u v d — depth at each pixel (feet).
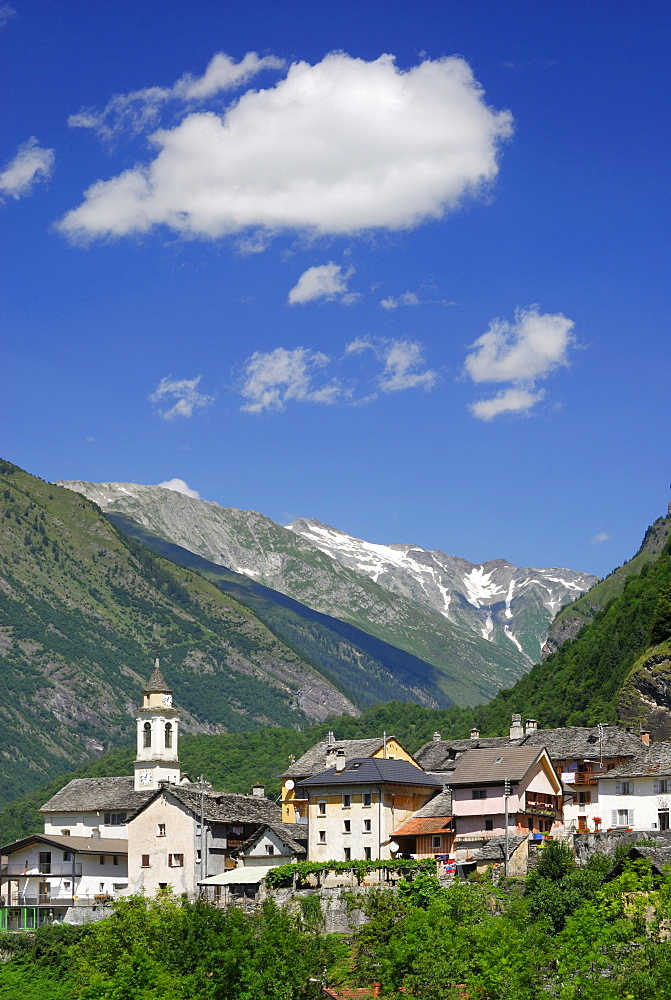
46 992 397.19
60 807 579.07
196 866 493.36
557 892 357.61
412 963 326.85
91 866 530.27
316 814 488.44
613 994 287.48
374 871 444.96
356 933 371.35
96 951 375.86
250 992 315.58
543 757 466.29
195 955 334.65
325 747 556.10
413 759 545.85
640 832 422.82
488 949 321.11
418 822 479.41
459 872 433.48
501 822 449.89
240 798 533.14
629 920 323.98
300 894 422.41
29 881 533.14
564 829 464.24
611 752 483.10
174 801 504.84
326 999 322.55
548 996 298.56
